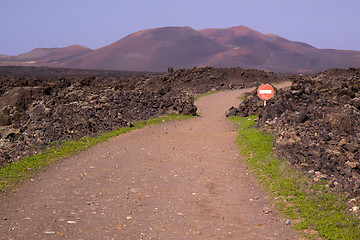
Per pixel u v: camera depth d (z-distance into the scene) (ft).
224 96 190.19
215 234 32.32
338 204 37.47
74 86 165.78
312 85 92.63
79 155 64.44
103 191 44.70
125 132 87.10
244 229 33.45
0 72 481.46
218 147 71.00
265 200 41.01
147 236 31.65
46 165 57.11
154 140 78.74
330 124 61.72
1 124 97.45
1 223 33.88
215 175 52.16
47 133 79.05
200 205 39.96
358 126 61.82
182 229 33.32
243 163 57.47
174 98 126.41
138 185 47.50
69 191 44.47
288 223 34.32
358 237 30.58
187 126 98.27
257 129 80.28
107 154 65.31
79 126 84.84
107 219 35.42
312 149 53.78
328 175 45.91
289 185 43.91
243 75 268.00
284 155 55.72
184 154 65.82
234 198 42.24
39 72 563.07
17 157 61.62
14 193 43.37
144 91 138.92
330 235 31.12
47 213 36.70
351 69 222.48
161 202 40.86
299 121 69.77
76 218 35.47
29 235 31.30
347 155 49.49
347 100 78.28
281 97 90.33
